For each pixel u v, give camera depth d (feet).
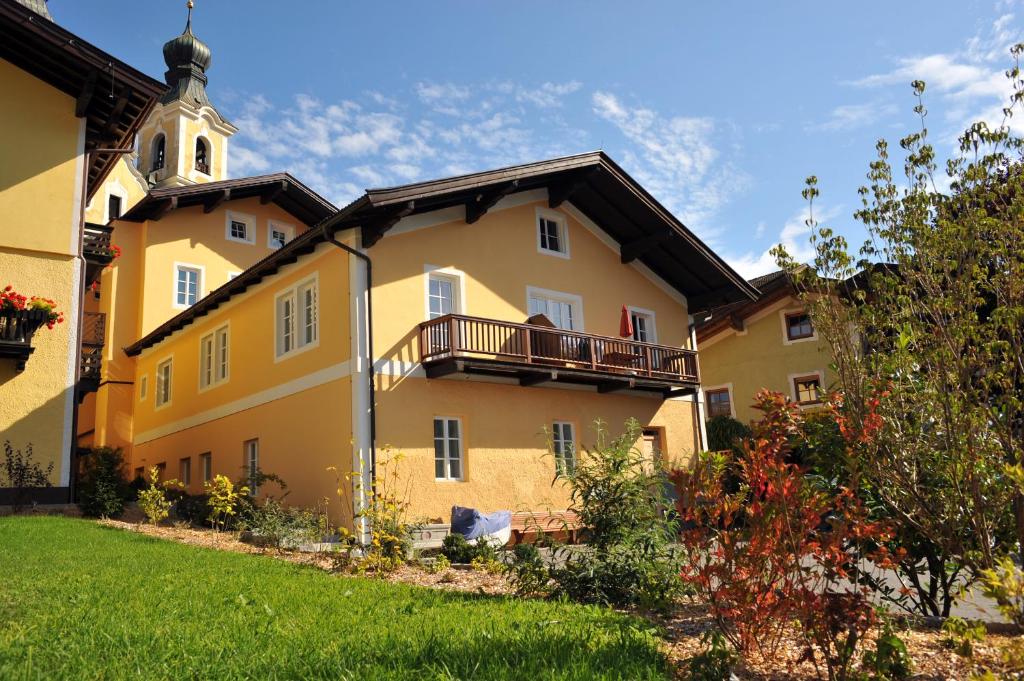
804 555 14.02
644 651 14.60
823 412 19.76
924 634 17.19
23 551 27.30
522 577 22.62
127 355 71.77
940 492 18.67
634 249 58.18
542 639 15.12
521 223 52.42
